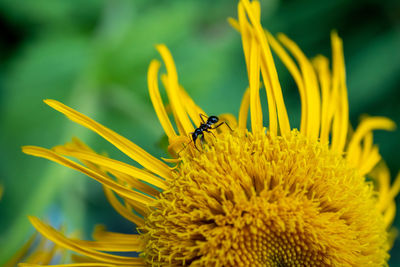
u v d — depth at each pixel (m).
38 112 0.20
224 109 0.21
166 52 0.14
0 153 0.19
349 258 0.14
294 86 0.22
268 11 0.23
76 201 0.20
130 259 0.14
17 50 0.21
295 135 0.14
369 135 0.15
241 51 0.22
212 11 0.22
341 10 0.22
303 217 0.13
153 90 0.14
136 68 0.20
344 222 0.14
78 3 0.21
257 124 0.14
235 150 0.14
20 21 0.21
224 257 0.13
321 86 0.15
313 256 0.14
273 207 0.13
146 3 0.22
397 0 0.22
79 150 0.14
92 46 0.21
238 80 0.22
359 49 0.22
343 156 0.15
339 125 0.15
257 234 0.13
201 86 0.20
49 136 0.20
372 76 0.21
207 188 0.13
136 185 0.14
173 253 0.13
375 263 0.14
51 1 0.21
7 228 0.19
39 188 0.19
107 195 0.14
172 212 0.13
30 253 0.15
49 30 0.21
